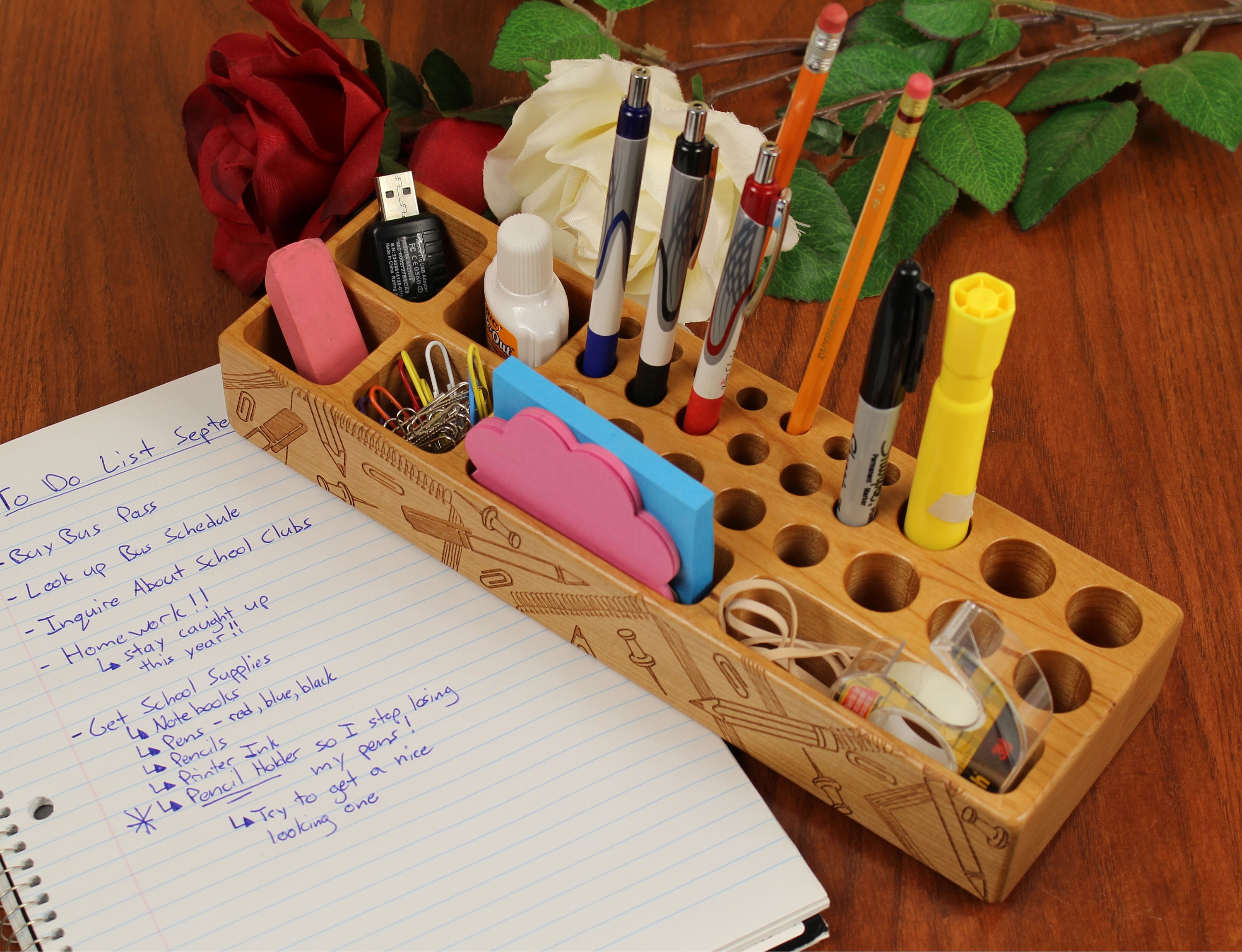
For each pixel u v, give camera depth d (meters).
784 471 0.64
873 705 0.54
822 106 0.79
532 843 0.57
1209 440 0.71
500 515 0.60
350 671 0.63
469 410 0.66
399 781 0.59
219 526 0.67
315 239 0.64
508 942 0.55
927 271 0.77
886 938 0.56
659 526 0.55
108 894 0.56
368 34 0.71
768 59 0.87
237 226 0.71
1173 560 0.67
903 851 0.58
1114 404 0.73
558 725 0.61
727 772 0.60
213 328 0.75
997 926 0.56
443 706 0.62
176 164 0.81
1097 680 0.55
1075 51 0.84
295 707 0.61
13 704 0.61
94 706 0.61
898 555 0.59
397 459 0.62
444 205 0.70
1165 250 0.79
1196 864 0.58
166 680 0.62
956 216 0.80
